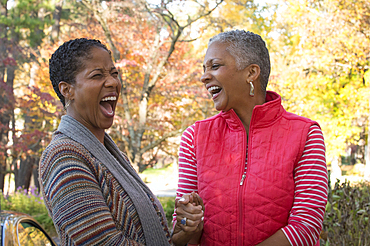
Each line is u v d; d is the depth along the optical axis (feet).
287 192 4.66
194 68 44.88
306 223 4.46
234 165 4.92
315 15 38.86
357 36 36.73
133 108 47.19
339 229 8.96
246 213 4.71
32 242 6.77
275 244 4.45
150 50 42.11
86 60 4.12
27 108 41.86
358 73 41.52
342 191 9.98
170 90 44.37
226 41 4.92
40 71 42.75
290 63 40.68
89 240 3.45
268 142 4.82
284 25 42.27
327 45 37.83
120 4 38.29
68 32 51.13
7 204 28.60
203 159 5.13
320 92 42.24
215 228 4.89
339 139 43.11
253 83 4.95
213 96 5.07
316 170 4.62
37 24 44.42
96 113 4.22
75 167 3.67
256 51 4.91
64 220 3.46
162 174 80.74
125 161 4.77
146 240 4.09
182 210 4.70
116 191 3.97
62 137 3.99
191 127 5.49
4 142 45.83
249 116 5.07
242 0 39.14
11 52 43.11
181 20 42.29
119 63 39.14
